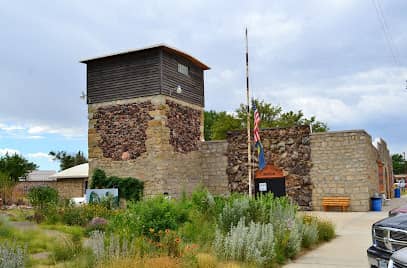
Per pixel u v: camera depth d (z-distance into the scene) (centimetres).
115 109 2484
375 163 2622
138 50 2388
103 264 831
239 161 2597
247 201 1247
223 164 2636
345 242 1259
